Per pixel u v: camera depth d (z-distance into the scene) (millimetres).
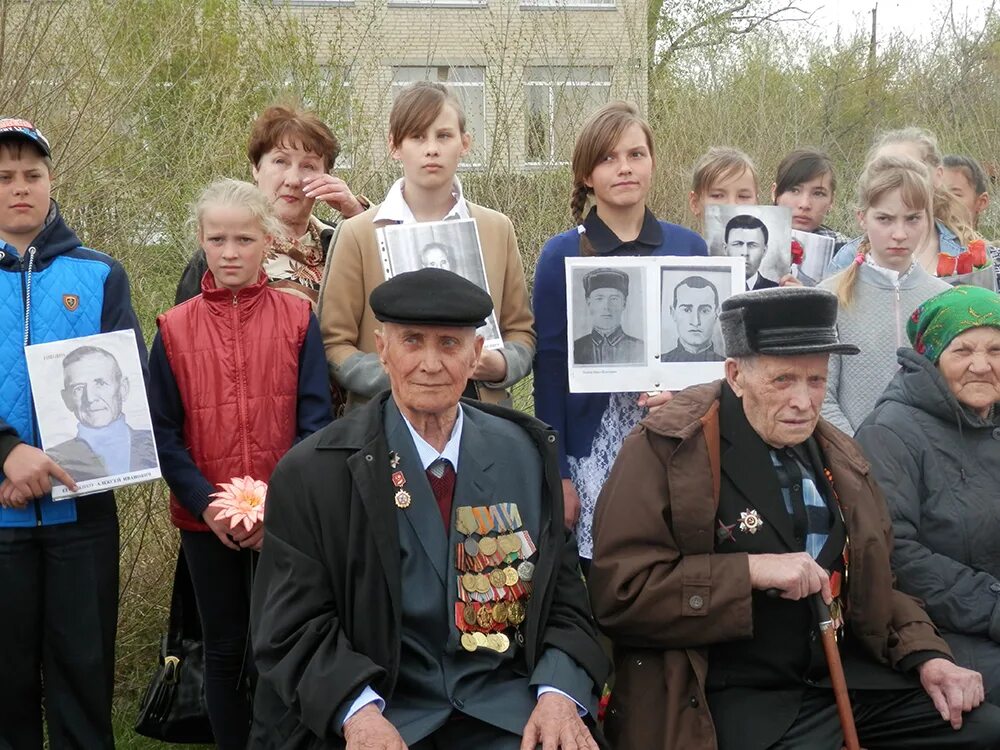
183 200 6676
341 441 2924
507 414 3143
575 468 3969
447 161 3906
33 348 3338
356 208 4281
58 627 3455
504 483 3010
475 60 10297
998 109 10719
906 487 3531
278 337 3676
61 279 3469
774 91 11391
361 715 2682
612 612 3092
